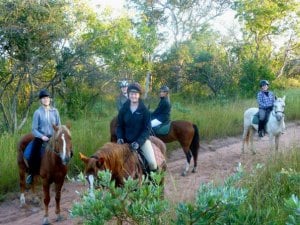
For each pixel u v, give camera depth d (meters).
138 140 6.12
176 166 11.50
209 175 10.23
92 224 3.54
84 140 11.39
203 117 15.99
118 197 3.69
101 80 19.84
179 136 10.83
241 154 12.71
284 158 7.71
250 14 33.59
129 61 20.94
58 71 16.20
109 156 5.58
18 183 9.53
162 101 10.97
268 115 12.00
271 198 5.80
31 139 8.62
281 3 33.59
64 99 19.33
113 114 19.94
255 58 31.31
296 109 19.73
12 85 16.06
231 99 25.34
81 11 16.97
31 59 14.32
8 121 14.73
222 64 30.14
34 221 7.74
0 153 10.06
